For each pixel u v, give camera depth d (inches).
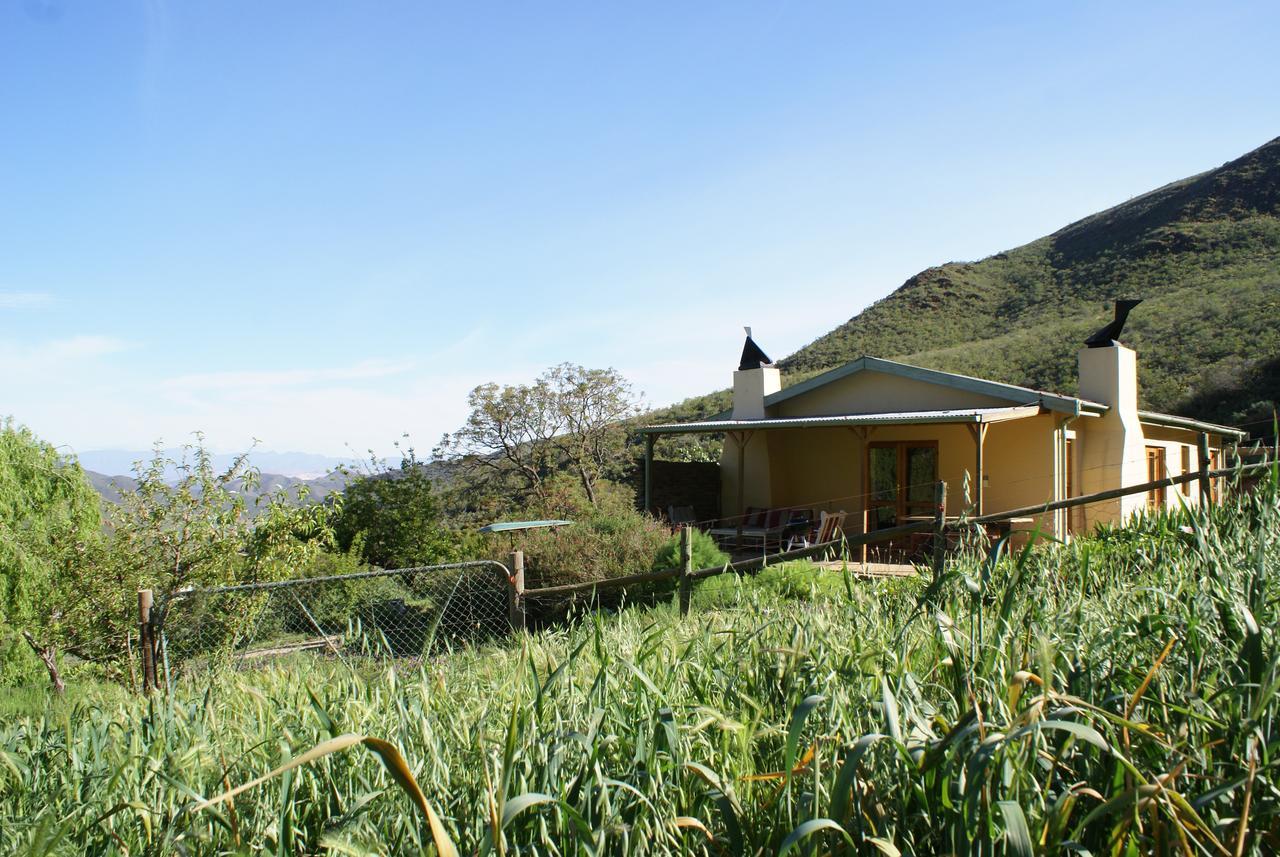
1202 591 117.4
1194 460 807.7
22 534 383.9
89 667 393.1
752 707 98.7
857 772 81.4
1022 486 577.9
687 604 330.3
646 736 94.8
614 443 1097.4
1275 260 1482.5
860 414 652.1
